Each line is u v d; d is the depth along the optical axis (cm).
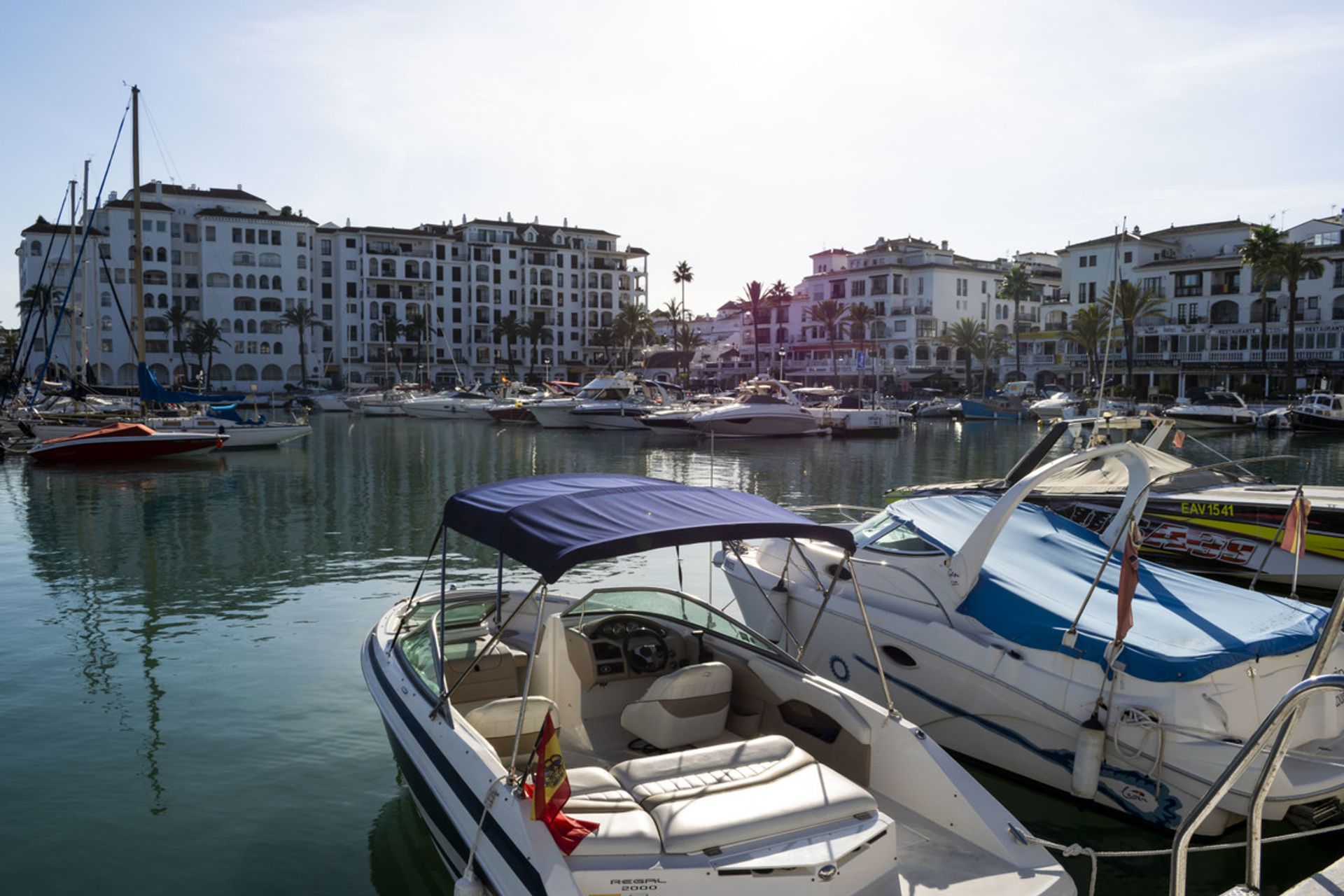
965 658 672
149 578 1327
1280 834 595
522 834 408
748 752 468
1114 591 707
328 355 10456
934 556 737
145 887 543
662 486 622
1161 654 582
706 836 399
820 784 440
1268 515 1188
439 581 1307
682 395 6241
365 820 625
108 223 8981
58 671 916
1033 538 799
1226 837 592
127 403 3909
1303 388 6419
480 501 578
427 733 536
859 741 516
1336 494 1262
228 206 9888
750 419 4369
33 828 609
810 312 9844
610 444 4166
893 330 8856
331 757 722
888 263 8912
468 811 466
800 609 811
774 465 3130
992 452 3716
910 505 866
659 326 13638
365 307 10519
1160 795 579
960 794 464
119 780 680
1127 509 780
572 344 11925
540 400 5388
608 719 638
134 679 895
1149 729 577
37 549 1544
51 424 3309
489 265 11200
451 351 10144
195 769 698
